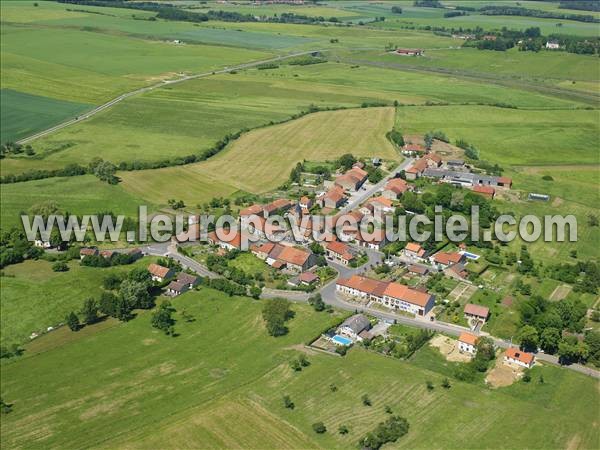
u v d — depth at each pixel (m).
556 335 192.00
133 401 173.25
